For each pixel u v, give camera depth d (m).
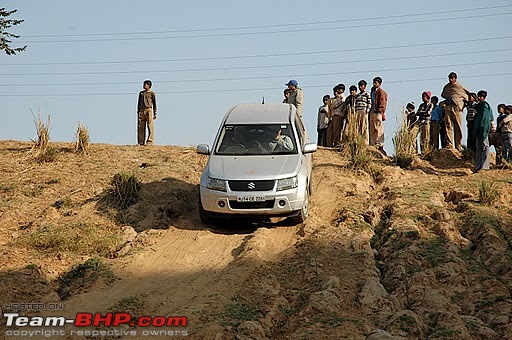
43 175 15.93
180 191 14.84
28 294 9.66
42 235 11.88
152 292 9.72
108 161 17.22
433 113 18.50
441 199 14.13
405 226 12.09
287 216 12.55
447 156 17.67
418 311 9.23
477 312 9.35
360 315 8.98
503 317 8.93
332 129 19.52
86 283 10.06
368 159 16.52
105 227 12.84
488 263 11.00
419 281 9.90
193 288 9.89
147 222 13.07
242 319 8.63
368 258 10.88
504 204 13.67
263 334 8.31
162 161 17.25
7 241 12.21
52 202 14.32
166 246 11.77
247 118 14.01
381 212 13.32
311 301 9.08
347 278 10.09
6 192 14.71
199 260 11.09
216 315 8.70
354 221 12.74
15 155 17.59
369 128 18.98
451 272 10.29
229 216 12.47
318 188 15.06
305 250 11.25
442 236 11.79
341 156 17.78
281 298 9.54
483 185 13.72
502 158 17.12
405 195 14.01
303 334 8.17
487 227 11.94
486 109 16.11
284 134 13.53
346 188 14.91
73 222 12.92
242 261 10.66
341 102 19.28
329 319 8.56
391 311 9.09
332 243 11.45
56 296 9.60
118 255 11.47
